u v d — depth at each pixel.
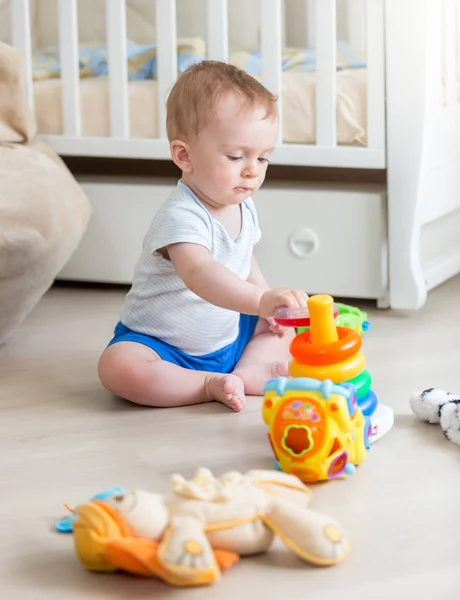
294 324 1.44
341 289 2.20
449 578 1.10
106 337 2.05
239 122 1.56
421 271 2.16
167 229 1.60
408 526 1.22
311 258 2.20
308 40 2.84
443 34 2.17
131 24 2.81
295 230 2.20
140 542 1.08
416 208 2.08
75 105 2.29
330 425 1.32
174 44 2.20
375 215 2.14
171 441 1.51
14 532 1.24
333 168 2.64
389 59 2.03
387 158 2.09
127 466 1.42
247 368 1.73
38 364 1.89
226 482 1.16
